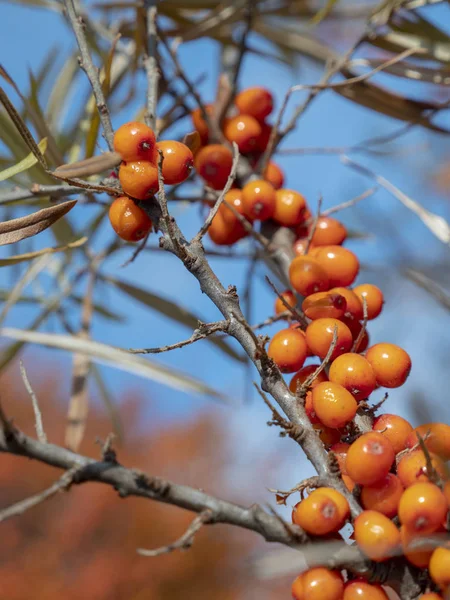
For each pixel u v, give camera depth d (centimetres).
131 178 29
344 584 28
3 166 35
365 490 28
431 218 36
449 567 27
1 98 28
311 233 33
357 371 29
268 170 35
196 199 36
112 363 36
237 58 37
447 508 27
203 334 28
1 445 28
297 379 30
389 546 27
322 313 30
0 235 29
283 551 28
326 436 29
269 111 36
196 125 36
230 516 28
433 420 30
